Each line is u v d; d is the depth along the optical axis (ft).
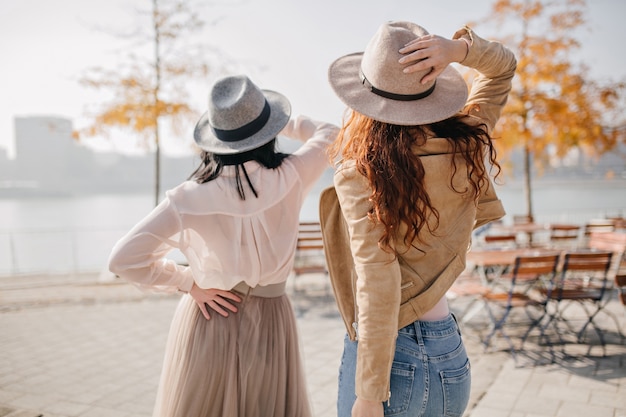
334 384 13.92
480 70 5.11
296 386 6.73
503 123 38.14
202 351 6.13
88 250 46.85
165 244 5.94
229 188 6.05
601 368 14.52
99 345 17.88
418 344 4.72
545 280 24.04
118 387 13.91
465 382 4.87
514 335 17.92
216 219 6.00
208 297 6.17
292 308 6.92
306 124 7.74
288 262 6.48
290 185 6.39
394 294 4.26
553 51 36.88
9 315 22.38
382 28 4.59
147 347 17.62
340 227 5.10
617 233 23.02
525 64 37.50
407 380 4.66
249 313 6.32
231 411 6.10
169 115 34.14
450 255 4.69
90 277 32.68
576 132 37.40
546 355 15.75
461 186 4.64
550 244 32.42
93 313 22.63
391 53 4.42
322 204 5.09
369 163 4.39
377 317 4.21
